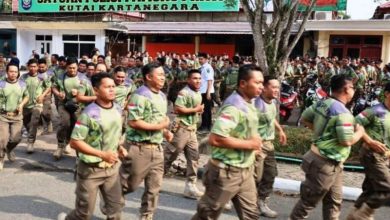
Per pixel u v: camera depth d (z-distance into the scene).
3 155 7.02
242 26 21.95
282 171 7.07
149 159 4.60
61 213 4.98
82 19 26.31
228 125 3.61
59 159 7.69
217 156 3.74
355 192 5.97
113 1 24.41
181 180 6.71
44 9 26.31
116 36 26.64
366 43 20.94
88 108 3.98
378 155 4.49
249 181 3.85
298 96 13.42
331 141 4.23
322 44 21.47
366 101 10.99
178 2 23.16
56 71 7.84
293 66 15.07
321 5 20.83
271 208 5.66
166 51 24.58
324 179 4.25
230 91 11.06
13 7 27.28
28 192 6.00
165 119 4.70
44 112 9.51
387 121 4.49
